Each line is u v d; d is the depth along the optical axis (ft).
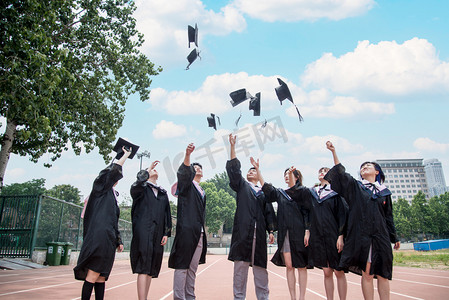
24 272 32.30
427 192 545.03
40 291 18.56
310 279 28.07
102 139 50.49
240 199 14.55
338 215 14.55
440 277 30.63
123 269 40.22
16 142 45.21
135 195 13.46
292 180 15.01
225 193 212.84
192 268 13.55
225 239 238.07
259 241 14.20
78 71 47.03
